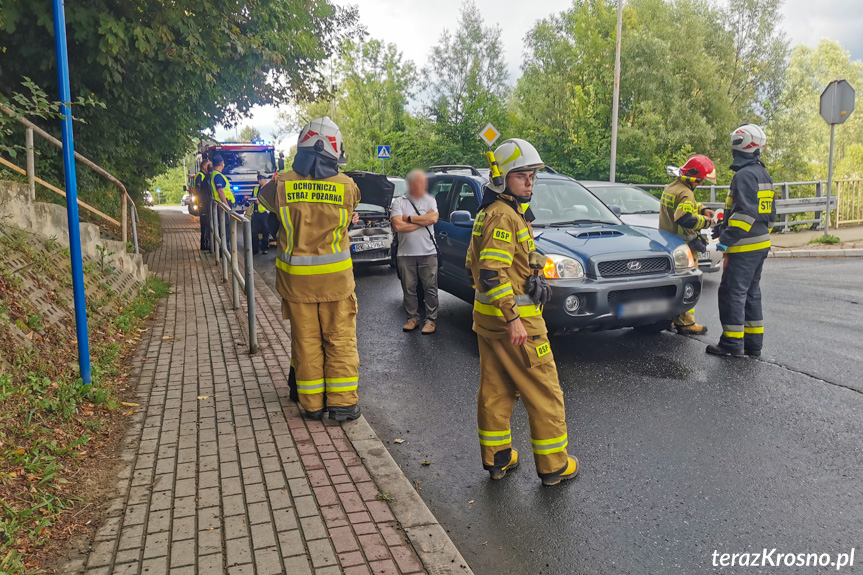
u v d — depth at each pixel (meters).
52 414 4.38
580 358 6.50
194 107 15.77
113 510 3.46
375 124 44.91
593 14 31.77
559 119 30.03
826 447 4.41
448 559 3.08
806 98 56.16
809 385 5.56
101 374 5.38
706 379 5.79
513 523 3.58
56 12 4.54
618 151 27.77
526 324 3.75
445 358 6.68
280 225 4.73
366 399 5.55
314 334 4.72
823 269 11.69
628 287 6.20
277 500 3.57
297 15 16.72
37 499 3.43
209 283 10.47
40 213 7.55
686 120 32.25
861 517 3.56
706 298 9.16
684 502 3.75
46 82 11.46
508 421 4.05
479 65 34.12
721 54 38.56
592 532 3.47
